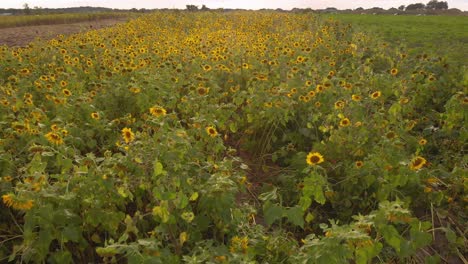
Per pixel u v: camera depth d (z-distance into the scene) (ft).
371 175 13.14
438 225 13.66
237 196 15.21
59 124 15.15
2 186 11.26
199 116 15.61
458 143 18.20
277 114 17.24
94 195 9.73
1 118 16.93
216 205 9.77
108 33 51.44
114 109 19.34
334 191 14.42
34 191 8.87
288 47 34.30
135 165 10.23
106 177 9.61
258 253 9.74
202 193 10.10
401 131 16.40
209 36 42.55
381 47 38.42
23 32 83.76
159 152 10.59
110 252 7.67
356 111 17.07
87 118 16.63
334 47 40.22
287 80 22.40
